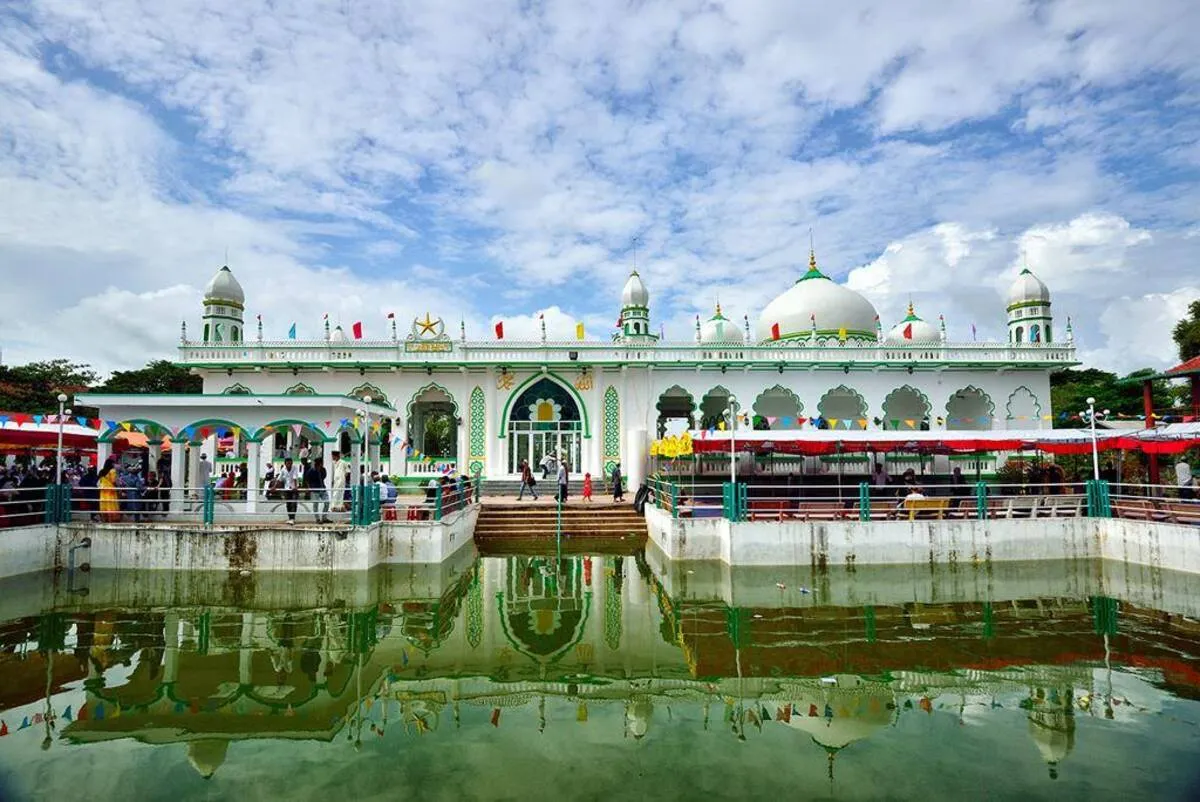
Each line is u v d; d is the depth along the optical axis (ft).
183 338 64.69
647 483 55.47
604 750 17.02
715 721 18.90
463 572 39.88
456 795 14.70
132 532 37.17
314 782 15.31
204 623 28.73
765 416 73.77
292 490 38.70
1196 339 76.89
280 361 64.54
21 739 17.66
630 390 67.15
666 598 33.53
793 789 14.93
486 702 20.43
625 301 83.51
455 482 47.91
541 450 67.26
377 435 50.98
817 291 78.28
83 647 25.39
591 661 24.21
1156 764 16.07
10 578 35.12
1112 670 23.12
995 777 15.47
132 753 16.88
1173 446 40.70
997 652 25.09
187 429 40.65
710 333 84.48
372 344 65.31
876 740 17.58
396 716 19.30
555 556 45.44
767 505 46.16
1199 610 31.19
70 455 54.80
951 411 74.02
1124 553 39.88
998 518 41.73
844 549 39.58
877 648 25.54
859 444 45.14
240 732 18.17
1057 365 66.13
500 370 66.90
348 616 30.01
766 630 27.99
